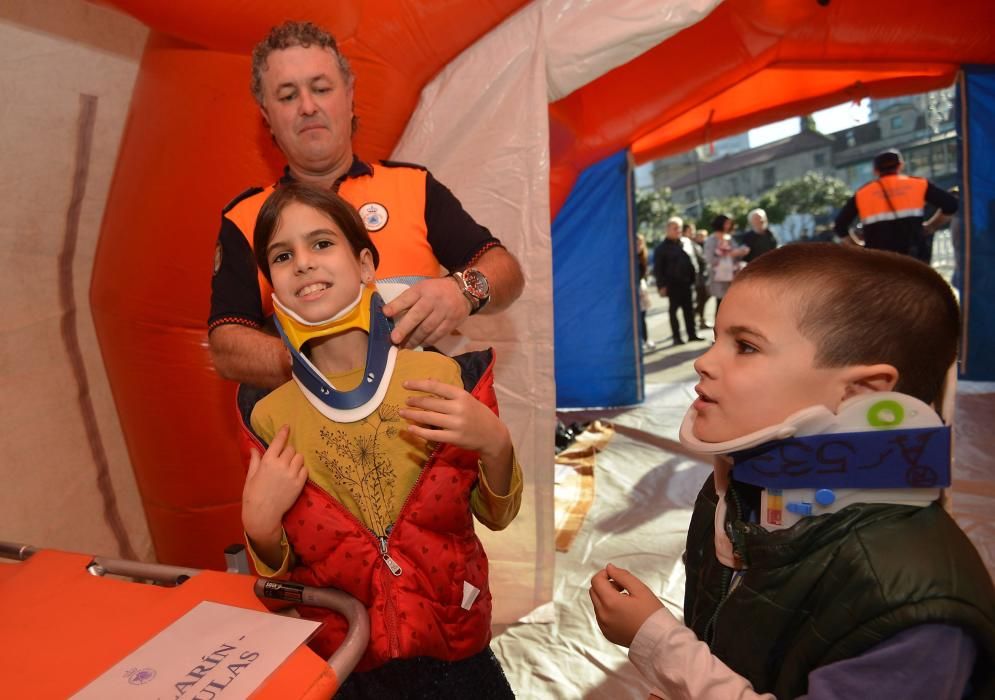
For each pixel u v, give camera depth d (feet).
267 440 2.94
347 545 2.79
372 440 2.82
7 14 5.67
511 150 6.30
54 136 6.25
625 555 7.72
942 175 55.16
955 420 10.81
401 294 3.35
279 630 2.48
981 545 7.01
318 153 4.34
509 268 4.18
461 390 2.70
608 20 6.04
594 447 11.49
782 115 14.62
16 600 2.85
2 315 6.28
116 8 5.20
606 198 13.88
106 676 2.29
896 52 11.67
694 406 2.41
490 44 6.25
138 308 6.18
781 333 2.09
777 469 2.12
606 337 14.37
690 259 21.89
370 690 3.06
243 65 5.66
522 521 6.71
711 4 5.91
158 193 5.97
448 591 2.91
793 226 62.03
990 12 10.88
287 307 2.76
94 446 7.20
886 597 1.87
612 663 5.94
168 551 6.97
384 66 5.98
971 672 1.89
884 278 2.06
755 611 2.17
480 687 3.22
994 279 12.79
